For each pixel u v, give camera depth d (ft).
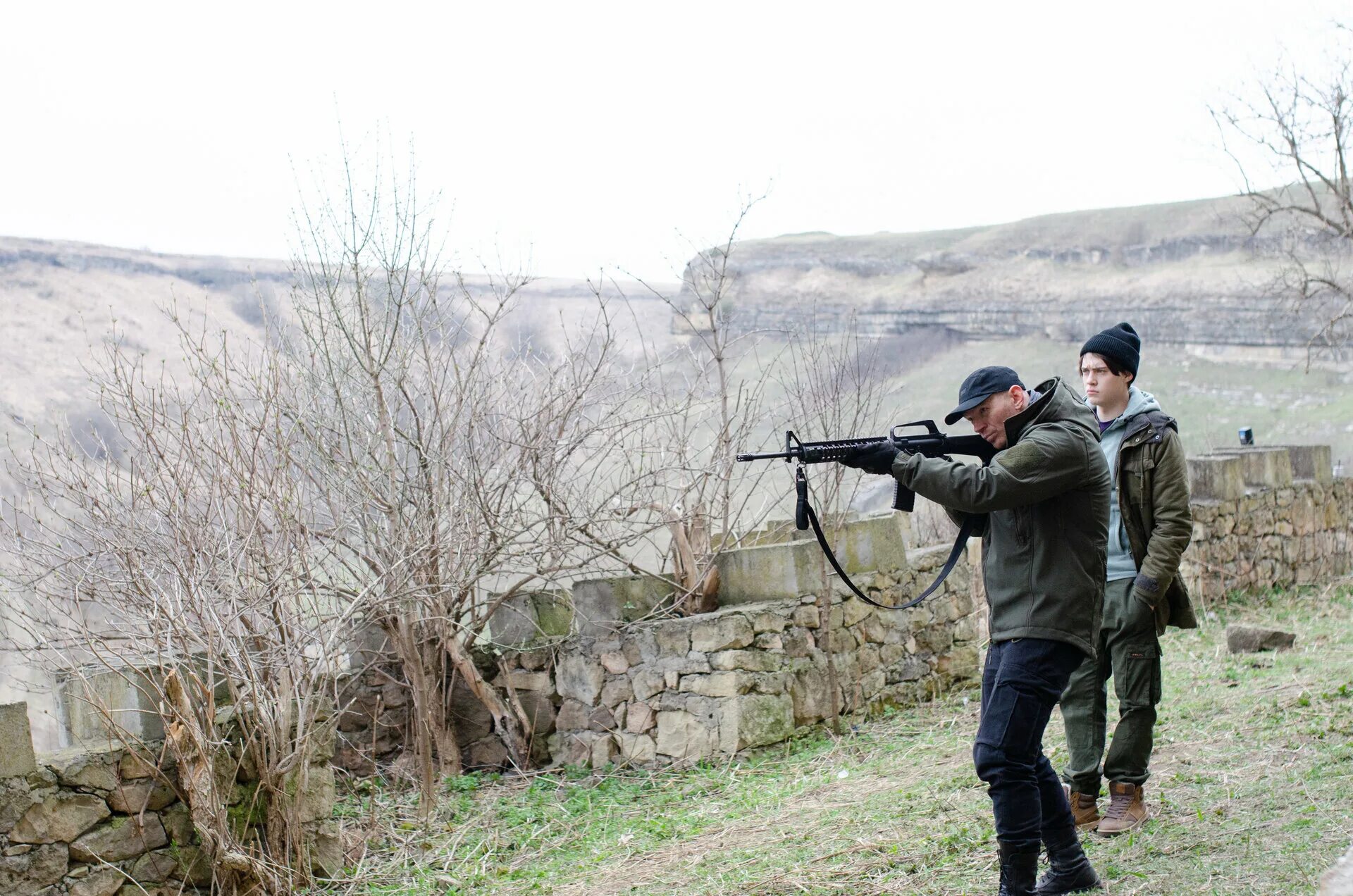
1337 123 65.62
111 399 20.42
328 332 24.72
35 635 19.47
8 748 16.63
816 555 26.76
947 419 13.80
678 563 27.27
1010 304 238.27
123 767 17.90
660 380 28.55
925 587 30.17
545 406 26.48
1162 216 248.52
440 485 24.77
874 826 17.65
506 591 27.68
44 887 16.81
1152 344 219.61
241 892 18.45
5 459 20.68
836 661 27.02
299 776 19.38
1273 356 199.82
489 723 27.58
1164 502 15.48
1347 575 45.52
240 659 19.61
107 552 19.43
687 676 25.21
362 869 20.44
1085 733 15.85
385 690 27.02
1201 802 16.21
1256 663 27.89
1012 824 12.76
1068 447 12.78
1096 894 13.47
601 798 23.99
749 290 268.82
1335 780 16.14
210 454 20.98
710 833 19.66
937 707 28.45
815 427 28.55
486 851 21.20
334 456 24.41
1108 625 15.80
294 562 22.13
